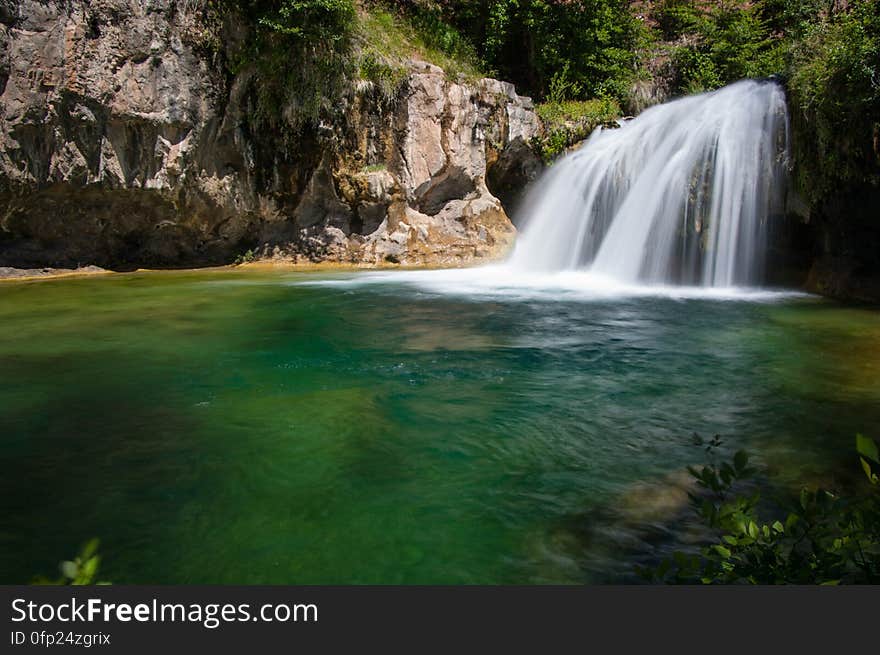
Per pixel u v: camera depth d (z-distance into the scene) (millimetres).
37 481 3305
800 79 9812
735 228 10625
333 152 13648
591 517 2979
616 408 4445
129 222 13008
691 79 17094
